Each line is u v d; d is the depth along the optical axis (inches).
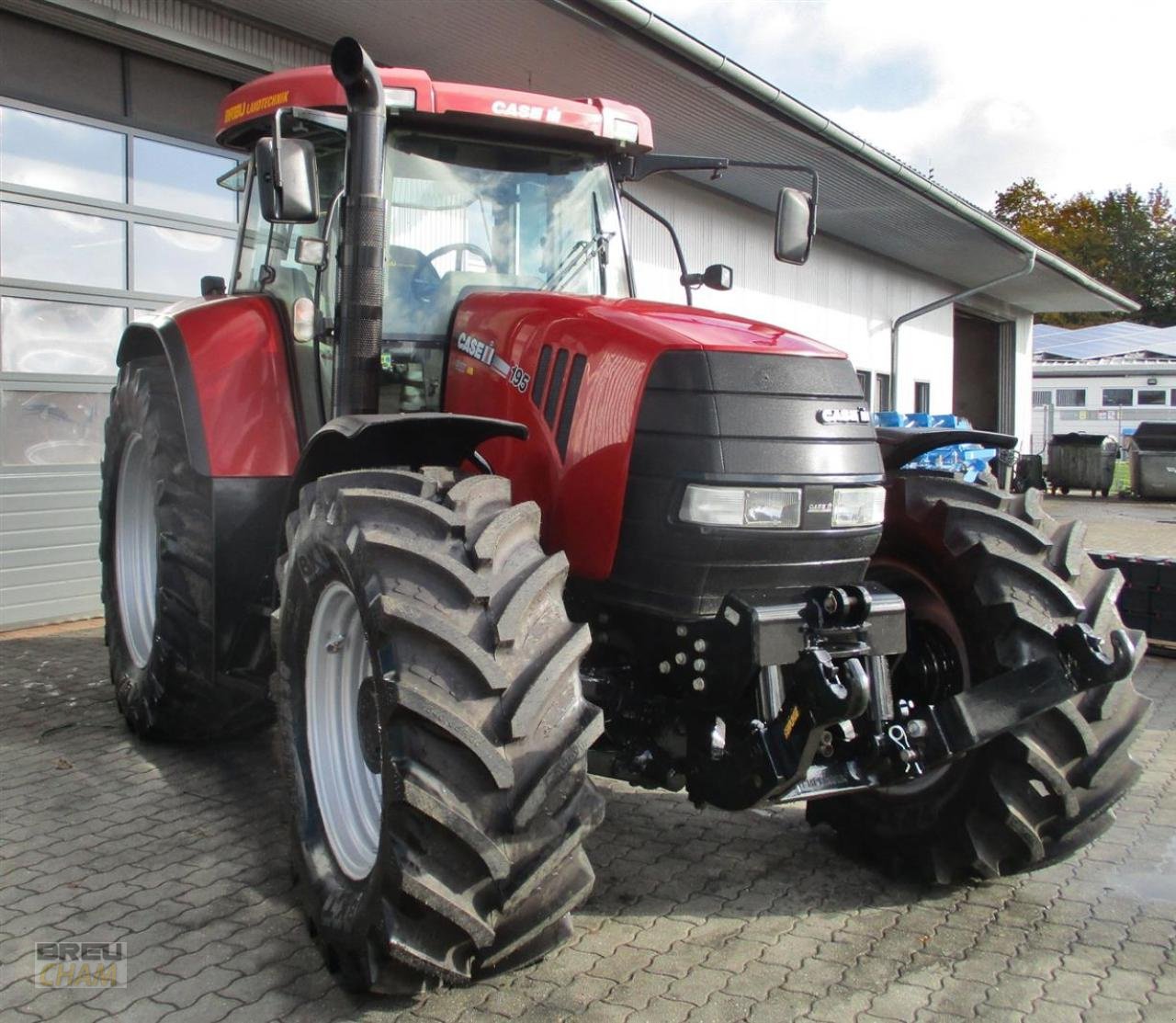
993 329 899.4
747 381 109.6
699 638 109.5
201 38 265.1
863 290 621.9
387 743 89.5
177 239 277.6
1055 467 816.3
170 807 148.6
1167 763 178.2
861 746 116.0
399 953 89.3
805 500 109.3
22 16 243.1
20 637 244.2
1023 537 125.7
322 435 112.6
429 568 94.4
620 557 113.3
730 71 316.8
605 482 113.2
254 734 180.1
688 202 452.4
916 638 135.6
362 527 99.3
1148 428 775.1
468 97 133.5
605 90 333.7
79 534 261.3
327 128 135.3
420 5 266.1
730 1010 100.3
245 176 177.0
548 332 123.0
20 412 249.9
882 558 138.1
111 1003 100.3
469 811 88.3
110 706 193.9
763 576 109.7
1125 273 2199.8
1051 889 129.0
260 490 146.5
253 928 114.9
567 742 91.4
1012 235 585.3
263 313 153.6
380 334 125.1
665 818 149.6
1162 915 122.0
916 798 127.5
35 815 145.1
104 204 261.1
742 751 109.3
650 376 111.0
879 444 139.4
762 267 510.3
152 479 158.7
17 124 244.5
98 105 258.8
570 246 148.1
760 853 138.4
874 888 128.4
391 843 88.5
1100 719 119.2
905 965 109.6
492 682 89.7
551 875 92.0
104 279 263.1
